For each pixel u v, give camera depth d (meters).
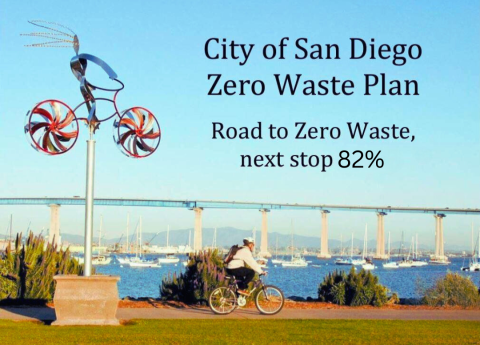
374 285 21.34
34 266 19.95
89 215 15.19
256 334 13.62
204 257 21.36
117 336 13.11
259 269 17.31
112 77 16.03
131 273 110.81
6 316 16.52
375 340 12.95
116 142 16.67
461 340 13.06
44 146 16.05
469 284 21.69
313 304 21.03
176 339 12.80
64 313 14.79
